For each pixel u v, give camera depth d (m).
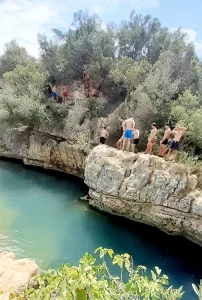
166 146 12.21
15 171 16.38
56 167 16.91
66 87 18.95
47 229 9.88
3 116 16.14
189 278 8.25
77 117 16.09
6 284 5.25
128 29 21.05
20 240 8.91
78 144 15.56
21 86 17.41
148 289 2.72
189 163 10.63
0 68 23.14
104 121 15.68
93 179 11.48
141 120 14.53
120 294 2.73
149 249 9.67
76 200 12.95
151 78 14.90
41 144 16.75
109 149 11.71
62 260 8.11
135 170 10.62
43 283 2.73
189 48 18.34
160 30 20.31
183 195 9.95
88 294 2.29
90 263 2.54
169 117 13.91
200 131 12.65
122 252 9.21
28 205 11.74
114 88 18.09
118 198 11.01
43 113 15.98
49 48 20.22
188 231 10.05
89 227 10.51
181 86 17.08
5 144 18.42
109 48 19.47
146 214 10.89
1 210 10.86
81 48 18.89
